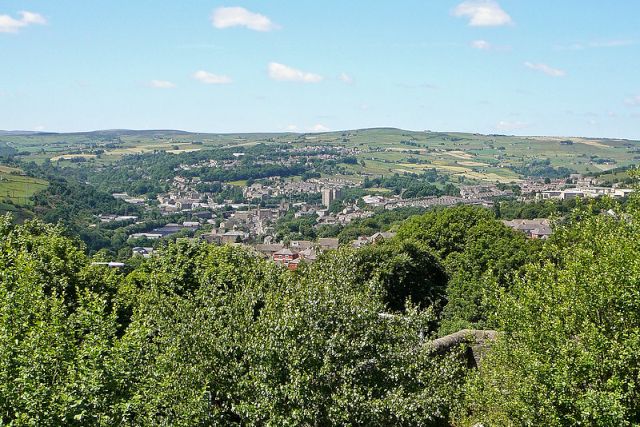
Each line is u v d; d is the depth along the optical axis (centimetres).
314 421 1496
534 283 1831
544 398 1498
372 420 1534
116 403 1375
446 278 5234
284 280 2133
